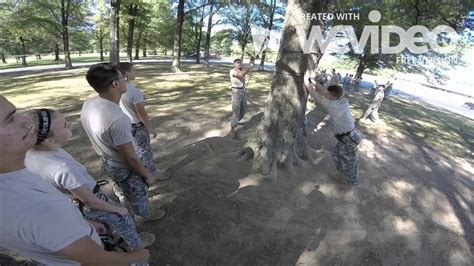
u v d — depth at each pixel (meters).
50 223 1.01
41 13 22.11
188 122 6.26
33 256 1.07
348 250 3.20
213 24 29.78
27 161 1.59
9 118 0.95
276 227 3.33
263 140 4.41
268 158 4.35
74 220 1.11
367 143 6.64
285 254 3.03
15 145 0.97
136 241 2.17
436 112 16.61
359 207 3.94
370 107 9.23
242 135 5.68
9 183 0.97
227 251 2.94
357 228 3.55
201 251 2.89
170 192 3.67
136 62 29.33
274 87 4.28
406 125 9.98
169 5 25.48
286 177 4.27
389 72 23.28
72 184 1.67
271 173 4.25
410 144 7.43
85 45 37.34
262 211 3.54
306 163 4.62
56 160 1.63
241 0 21.89
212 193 3.74
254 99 9.19
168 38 33.94
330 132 6.41
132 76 3.05
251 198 3.73
